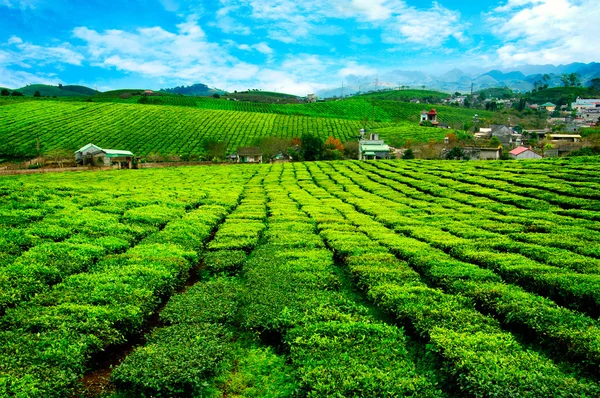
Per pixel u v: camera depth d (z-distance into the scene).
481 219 27.14
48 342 10.57
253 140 121.25
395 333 12.06
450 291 15.11
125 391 9.96
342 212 30.86
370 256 18.53
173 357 10.59
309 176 58.00
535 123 161.12
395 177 52.84
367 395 9.15
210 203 33.69
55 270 15.22
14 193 27.16
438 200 35.97
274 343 12.80
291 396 10.21
